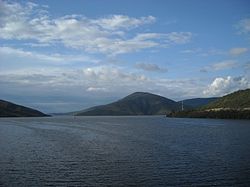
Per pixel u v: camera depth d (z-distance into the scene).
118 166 48.34
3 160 54.06
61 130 134.38
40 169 46.41
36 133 117.06
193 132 114.81
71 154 60.47
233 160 51.94
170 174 42.78
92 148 69.19
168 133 111.44
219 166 47.25
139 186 37.56
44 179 40.66
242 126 148.25
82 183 38.88
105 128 148.00
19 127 159.88
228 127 141.88
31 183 38.84
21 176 42.22
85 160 53.62
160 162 51.12
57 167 47.88
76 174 43.28
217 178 40.41
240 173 42.78
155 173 43.44
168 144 75.50
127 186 37.62
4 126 170.00
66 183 38.94
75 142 82.62
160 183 38.59
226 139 86.31
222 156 56.06
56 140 88.56
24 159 55.00
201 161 51.44
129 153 61.06
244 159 52.78
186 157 55.50
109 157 56.53
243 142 78.00
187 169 45.56
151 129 137.12
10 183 38.84
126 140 86.81
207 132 113.56
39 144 78.31
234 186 37.06
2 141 86.25
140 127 154.88
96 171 44.97
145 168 46.69
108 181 39.69
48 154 60.66
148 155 58.31
